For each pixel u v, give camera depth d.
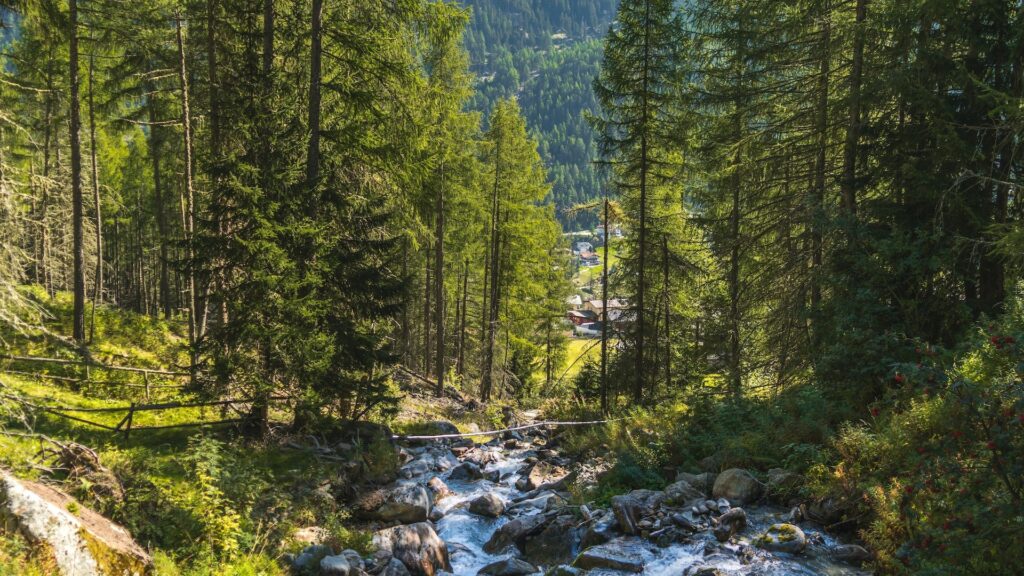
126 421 12.98
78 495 7.82
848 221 11.00
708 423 12.16
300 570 7.96
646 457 11.33
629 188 20.27
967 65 10.30
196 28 17.70
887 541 6.78
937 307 9.91
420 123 14.75
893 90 10.77
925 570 5.37
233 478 9.29
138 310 45.91
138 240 45.84
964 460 5.52
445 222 29.69
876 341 9.39
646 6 18.45
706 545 7.88
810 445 9.27
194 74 19.83
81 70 23.30
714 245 18.72
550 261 39.56
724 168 16.92
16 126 13.61
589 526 9.25
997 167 10.05
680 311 22.58
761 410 11.22
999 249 8.34
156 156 28.55
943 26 10.33
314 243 12.10
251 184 11.78
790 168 15.83
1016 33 9.59
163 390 15.64
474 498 12.48
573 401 23.34
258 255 11.32
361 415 13.85
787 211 14.81
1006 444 4.91
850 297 10.59
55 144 29.84
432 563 9.24
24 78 22.77
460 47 24.84
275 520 9.25
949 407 5.49
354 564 8.35
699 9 17.22
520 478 13.80
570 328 42.06
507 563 9.07
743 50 16.02
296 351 11.41
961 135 10.16
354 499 11.25
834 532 7.91
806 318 12.15
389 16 13.95
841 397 10.29
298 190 12.50
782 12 14.87
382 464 12.77
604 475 11.32
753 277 16.89
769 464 9.80
